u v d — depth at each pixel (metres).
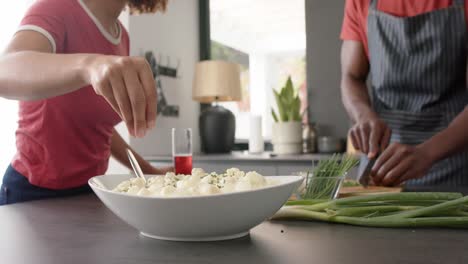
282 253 0.47
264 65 3.11
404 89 1.47
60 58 0.70
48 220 0.71
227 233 0.53
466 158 1.31
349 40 1.64
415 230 0.58
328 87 2.88
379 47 1.49
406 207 0.63
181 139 1.42
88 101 1.17
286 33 3.04
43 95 0.74
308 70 2.93
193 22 3.26
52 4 1.07
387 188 1.04
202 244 0.52
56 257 0.48
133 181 0.59
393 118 1.47
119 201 0.49
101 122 1.25
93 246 0.52
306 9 2.92
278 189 0.50
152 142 2.72
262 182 0.54
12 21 2.21
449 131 1.16
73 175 1.20
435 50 1.39
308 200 0.70
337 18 2.84
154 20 2.78
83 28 1.17
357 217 0.62
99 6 1.24
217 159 2.51
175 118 2.97
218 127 2.86
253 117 2.82
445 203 0.58
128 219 0.52
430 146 1.13
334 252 0.47
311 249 0.49
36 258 0.47
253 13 3.13
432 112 1.41
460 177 1.32
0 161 2.20
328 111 2.88
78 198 1.00
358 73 1.64
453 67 1.39
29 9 1.03
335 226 0.62
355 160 0.94
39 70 0.70
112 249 0.50
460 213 0.60
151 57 2.73
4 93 0.78
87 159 1.24
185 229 0.50
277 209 0.54
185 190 0.50
